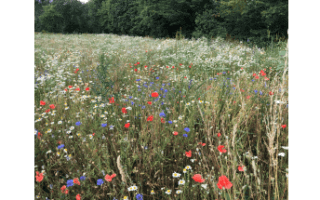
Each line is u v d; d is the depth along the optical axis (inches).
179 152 68.4
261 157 64.9
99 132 72.3
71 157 65.7
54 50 255.0
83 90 122.1
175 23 777.6
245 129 75.3
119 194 55.3
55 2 1245.1
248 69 155.6
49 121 86.6
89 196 56.6
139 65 178.7
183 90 100.2
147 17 862.5
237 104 89.2
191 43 280.4
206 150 68.7
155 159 65.2
